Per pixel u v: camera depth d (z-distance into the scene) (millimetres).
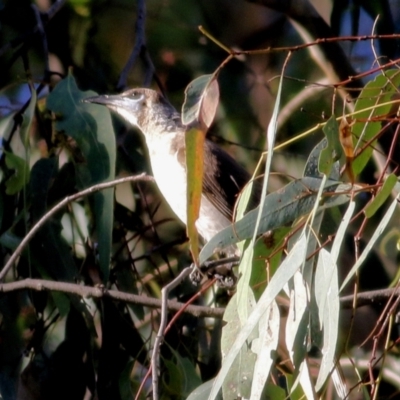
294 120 13547
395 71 7242
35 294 9977
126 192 11750
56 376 10031
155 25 14367
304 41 13922
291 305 6738
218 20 14586
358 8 12672
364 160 7508
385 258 11875
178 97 14250
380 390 10930
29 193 10180
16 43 11602
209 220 10961
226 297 10586
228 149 13664
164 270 11586
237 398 6891
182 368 9453
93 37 13883
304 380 6676
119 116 11836
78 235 10711
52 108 10141
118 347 10008
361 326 11305
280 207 6992
